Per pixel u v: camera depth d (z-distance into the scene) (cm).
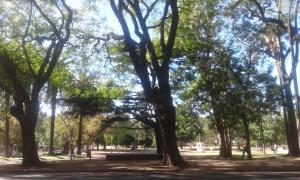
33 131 3547
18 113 3528
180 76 4356
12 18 3509
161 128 3062
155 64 3072
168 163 3030
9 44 3612
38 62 3947
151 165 3139
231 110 3900
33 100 3566
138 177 2328
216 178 2173
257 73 3969
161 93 3053
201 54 4184
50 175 2609
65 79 4450
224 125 4506
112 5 3075
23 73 3828
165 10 3155
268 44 4228
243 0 3881
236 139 7825
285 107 4075
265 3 3962
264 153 6481
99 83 4612
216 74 4059
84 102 4031
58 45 3616
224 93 4041
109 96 4312
